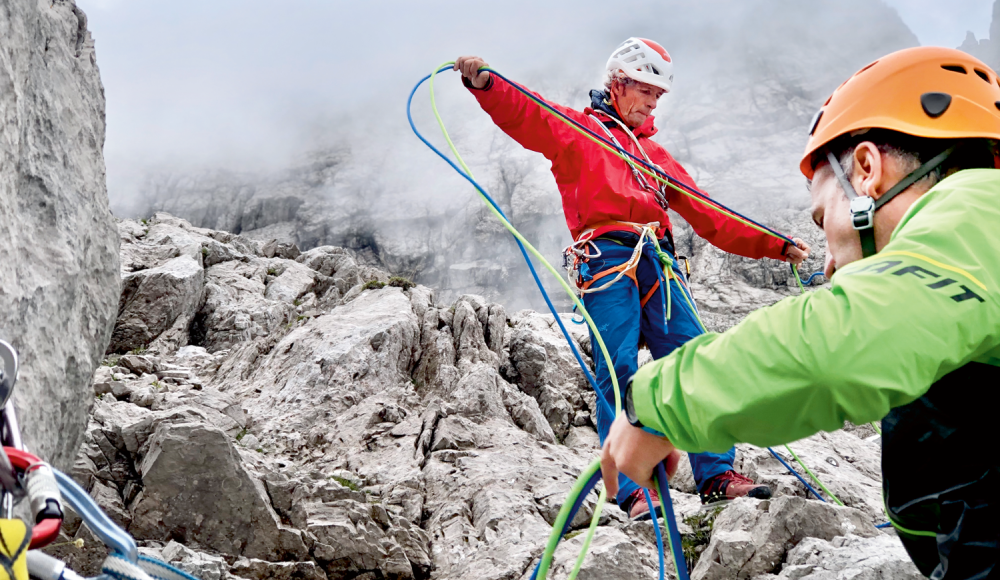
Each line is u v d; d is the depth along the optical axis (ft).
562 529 4.31
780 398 3.23
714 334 3.69
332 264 43.83
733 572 11.02
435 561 14.15
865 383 3.05
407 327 27.20
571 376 26.99
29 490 3.71
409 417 22.35
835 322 3.14
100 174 12.53
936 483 3.71
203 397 21.66
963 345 3.12
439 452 18.98
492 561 13.14
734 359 3.38
